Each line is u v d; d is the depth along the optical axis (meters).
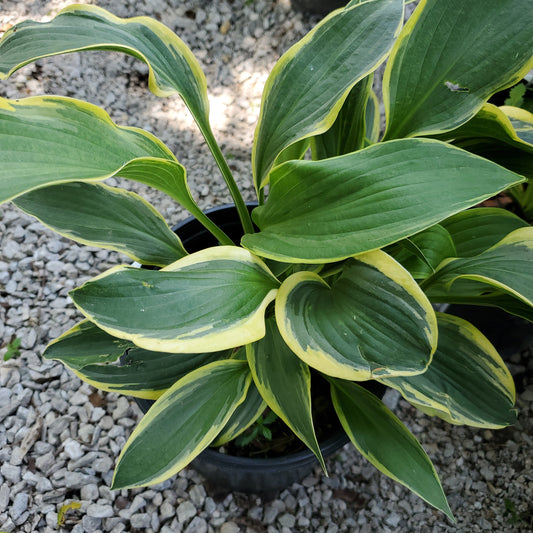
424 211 0.37
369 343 0.40
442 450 0.77
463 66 0.47
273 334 0.52
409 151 0.40
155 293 0.39
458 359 0.52
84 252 0.88
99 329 0.51
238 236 0.72
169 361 0.55
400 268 0.41
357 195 0.40
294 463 0.55
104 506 0.69
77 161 0.38
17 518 0.68
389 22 0.47
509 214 0.61
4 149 0.36
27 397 0.76
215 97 1.08
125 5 1.12
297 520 0.71
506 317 0.75
